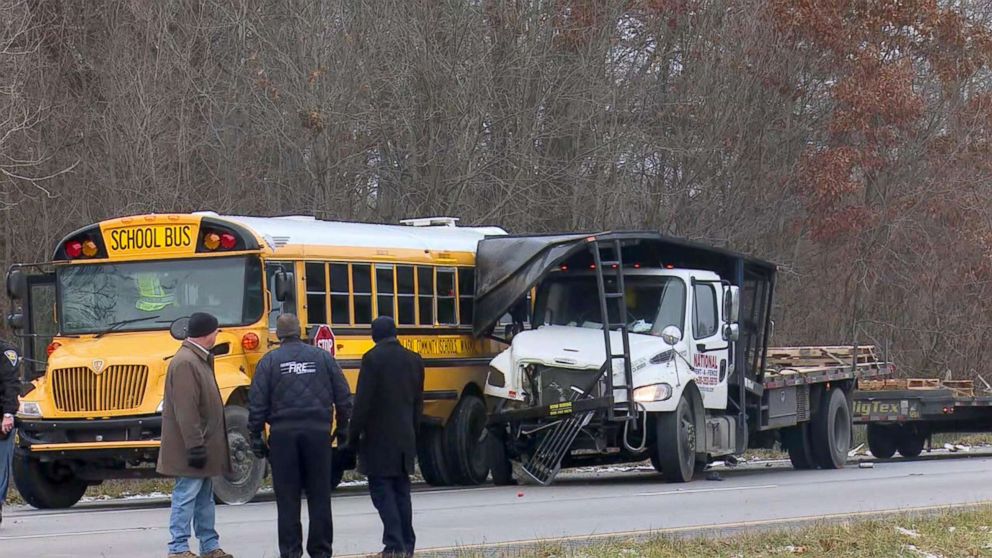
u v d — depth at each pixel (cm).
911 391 5688
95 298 3725
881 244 8544
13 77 6356
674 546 2448
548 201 7125
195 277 3653
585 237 3984
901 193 8575
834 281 8588
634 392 3925
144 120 6531
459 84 6869
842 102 8250
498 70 7088
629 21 7969
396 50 6862
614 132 7325
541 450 4031
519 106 7062
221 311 3619
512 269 4209
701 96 7931
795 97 8281
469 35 6994
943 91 8819
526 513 3200
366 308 3953
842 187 8100
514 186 6856
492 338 4431
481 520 3045
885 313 8856
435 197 6812
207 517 2392
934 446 6931
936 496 3584
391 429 2330
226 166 6812
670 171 7931
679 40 8056
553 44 7312
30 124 6556
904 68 8262
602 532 2753
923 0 8406
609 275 4250
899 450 6097
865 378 5762
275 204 6862
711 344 4275
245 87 6925
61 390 3569
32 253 6819
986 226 8706
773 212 8212
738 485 4025
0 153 6028
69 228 6831
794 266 8338
